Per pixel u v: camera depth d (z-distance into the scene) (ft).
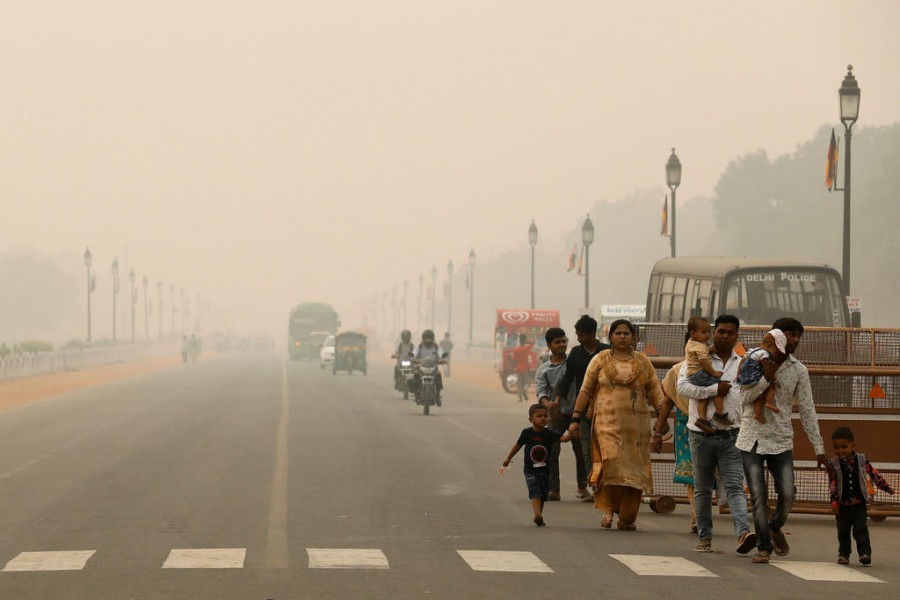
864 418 73.41
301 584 49.73
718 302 142.41
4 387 231.09
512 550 58.95
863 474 56.70
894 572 54.90
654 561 56.49
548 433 67.46
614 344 65.72
